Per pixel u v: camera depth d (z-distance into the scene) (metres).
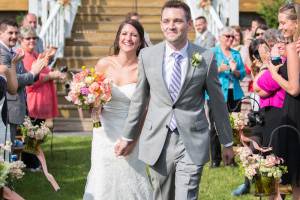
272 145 7.15
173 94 6.13
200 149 6.12
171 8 6.12
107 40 17.81
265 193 7.02
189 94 6.13
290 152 6.90
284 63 7.05
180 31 6.09
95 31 18.38
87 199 7.30
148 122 6.23
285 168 6.91
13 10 20.00
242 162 7.09
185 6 6.17
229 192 9.17
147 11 18.97
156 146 6.16
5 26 9.22
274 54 7.50
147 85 6.35
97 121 7.21
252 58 8.94
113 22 18.50
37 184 9.58
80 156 11.59
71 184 9.60
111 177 7.23
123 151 6.54
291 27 6.80
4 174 5.77
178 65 6.14
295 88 6.71
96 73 7.06
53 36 16.58
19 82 8.66
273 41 8.32
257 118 7.82
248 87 12.88
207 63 6.16
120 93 7.20
